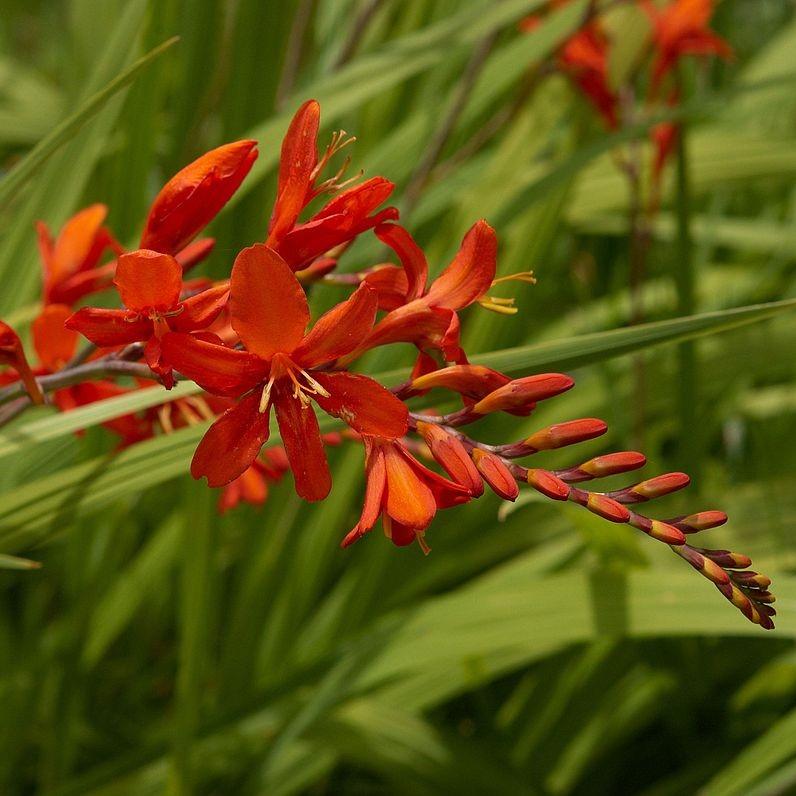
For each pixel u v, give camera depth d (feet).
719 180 5.21
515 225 4.91
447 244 4.84
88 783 3.85
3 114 5.56
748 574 3.05
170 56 4.64
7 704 4.31
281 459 3.38
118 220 4.46
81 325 3.06
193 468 3.07
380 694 4.19
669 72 4.72
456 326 3.09
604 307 5.55
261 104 4.79
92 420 3.25
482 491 3.07
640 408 4.55
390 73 3.99
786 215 6.32
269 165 3.74
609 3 4.45
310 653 4.62
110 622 4.68
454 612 3.65
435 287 3.15
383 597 4.67
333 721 4.05
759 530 4.06
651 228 4.85
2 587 4.73
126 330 3.07
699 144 5.29
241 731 4.21
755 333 4.85
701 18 4.49
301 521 4.66
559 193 4.83
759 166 5.19
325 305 4.50
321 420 3.31
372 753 3.99
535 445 3.08
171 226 3.14
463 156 4.91
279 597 4.69
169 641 5.18
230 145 3.14
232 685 4.58
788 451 5.01
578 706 4.39
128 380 3.73
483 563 4.58
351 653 3.75
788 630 3.43
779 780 3.63
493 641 3.60
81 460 4.13
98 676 4.85
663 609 3.54
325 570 4.74
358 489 5.03
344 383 3.09
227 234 4.55
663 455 5.44
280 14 4.77
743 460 5.33
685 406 4.27
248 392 3.09
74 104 4.54
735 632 3.50
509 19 4.12
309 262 3.13
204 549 3.58
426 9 5.31
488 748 4.12
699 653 4.27
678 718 4.41
